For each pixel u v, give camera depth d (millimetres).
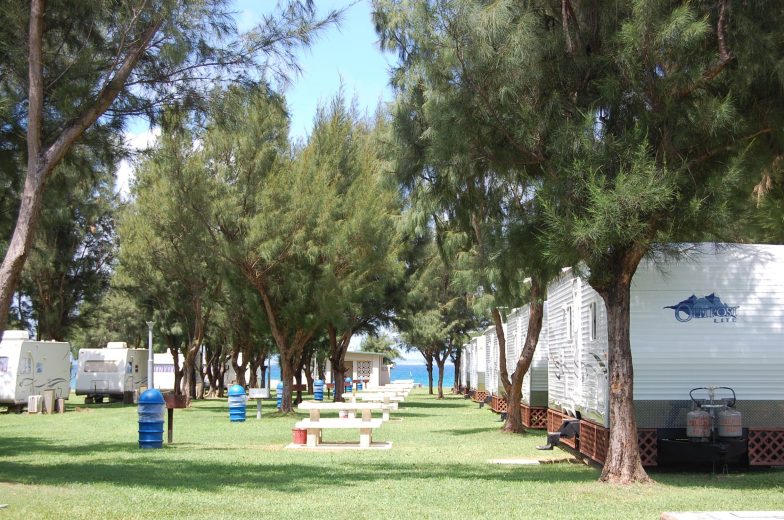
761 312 11625
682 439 11430
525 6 9766
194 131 11227
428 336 39594
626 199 8422
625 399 10047
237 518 7379
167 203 23125
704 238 9469
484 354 34500
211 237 23016
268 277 23406
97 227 34969
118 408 30953
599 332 11953
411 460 12859
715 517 5141
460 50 9328
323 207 22297
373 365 54219
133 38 10008
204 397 42906
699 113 8930
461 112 9664
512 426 18344
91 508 7773
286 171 22594
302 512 7777
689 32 8531
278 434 17766
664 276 10805
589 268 9930
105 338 48844
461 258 16750
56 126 10234
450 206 15406
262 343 35375
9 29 9477
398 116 16141
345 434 18156
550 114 9516
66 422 21969
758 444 11438
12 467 11180
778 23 8766
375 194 23047
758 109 9328
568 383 14609
